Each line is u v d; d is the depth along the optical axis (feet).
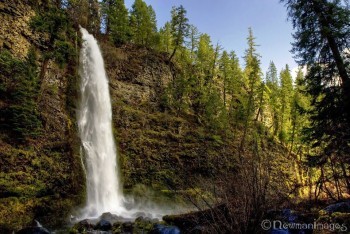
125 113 121.08
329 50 53.06
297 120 162.40
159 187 102.58
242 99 172.76
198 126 145.38
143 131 121.29
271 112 198.90
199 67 183.01
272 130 194.59
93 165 90.33
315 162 41.24
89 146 93.45
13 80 74.23
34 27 78.23
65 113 90.79
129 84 136.77
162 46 187.73
